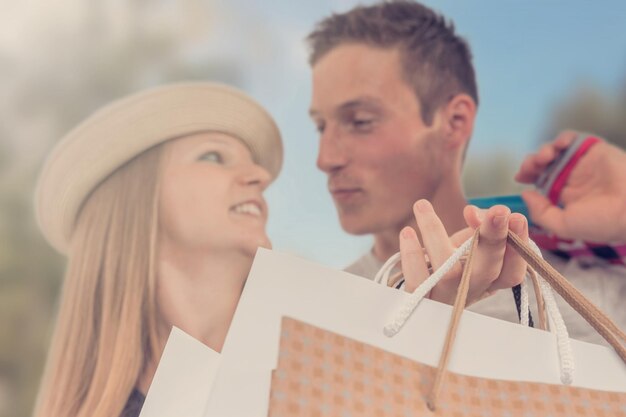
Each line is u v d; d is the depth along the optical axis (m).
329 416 0.31
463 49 0.92
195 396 0.35
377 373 0.33
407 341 0.35
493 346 0.36
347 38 0.92
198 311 0.84
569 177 0.87
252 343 0.33
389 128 0.89
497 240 0.41
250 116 0.90
